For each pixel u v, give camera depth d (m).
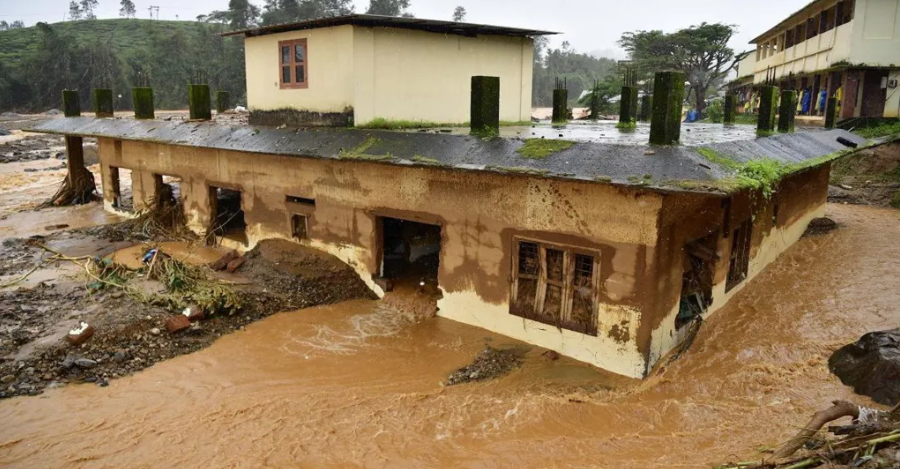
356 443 7.23
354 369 9.44
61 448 7.23
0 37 99.56
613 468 6.32
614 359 9.09
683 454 6.54
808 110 32.59
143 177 17.94
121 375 9.20
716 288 10.89
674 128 9.20
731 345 9.82
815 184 17.00
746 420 7.30
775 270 13.57
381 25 13.41
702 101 43.56
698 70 43.22
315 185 13.00
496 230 10.16
